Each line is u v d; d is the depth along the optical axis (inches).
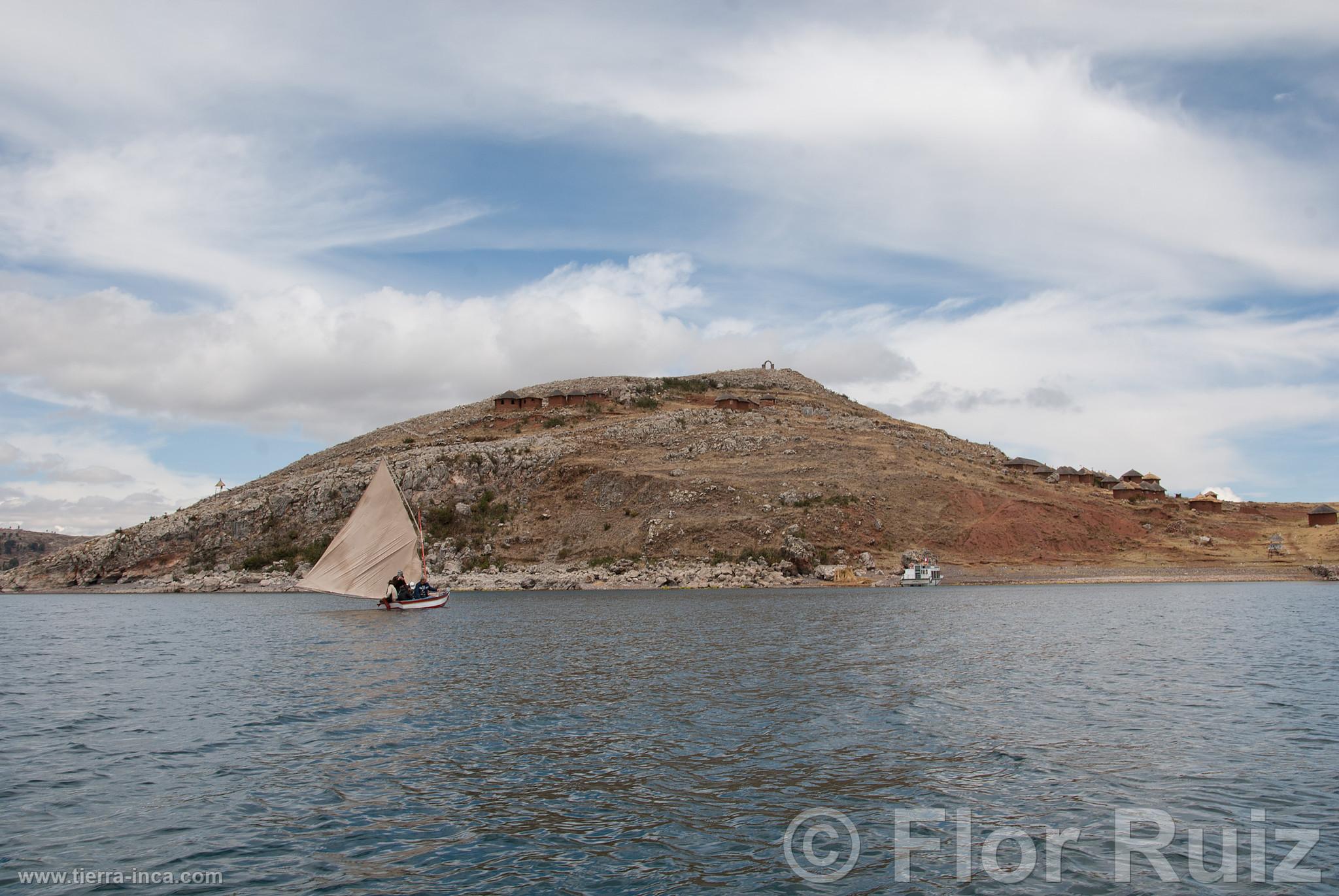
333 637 2043.6
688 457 5191.9
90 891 575.2
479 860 623.5
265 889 578.9
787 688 1250.6
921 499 4675.2
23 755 916.6
